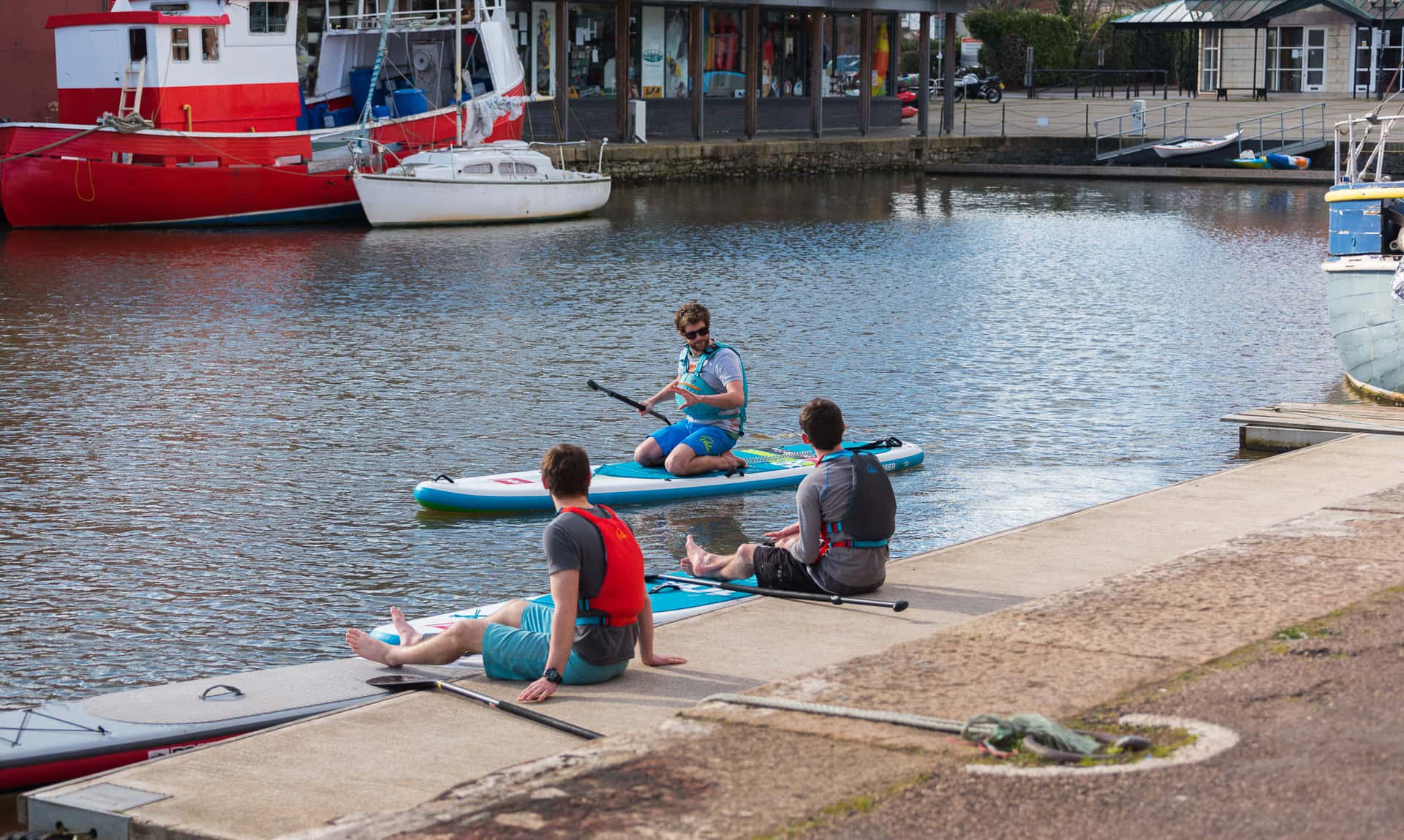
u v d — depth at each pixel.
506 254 25.61
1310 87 58.47
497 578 9.20
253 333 17.70
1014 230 30.58
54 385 14.70
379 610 8.61
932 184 42.88
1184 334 18.22
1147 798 4.08
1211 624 5.80
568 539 5.86
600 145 37.31
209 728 5.98
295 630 8.27
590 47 40.94
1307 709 4.73
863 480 7.12
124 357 16.19
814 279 23.05
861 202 36.91
